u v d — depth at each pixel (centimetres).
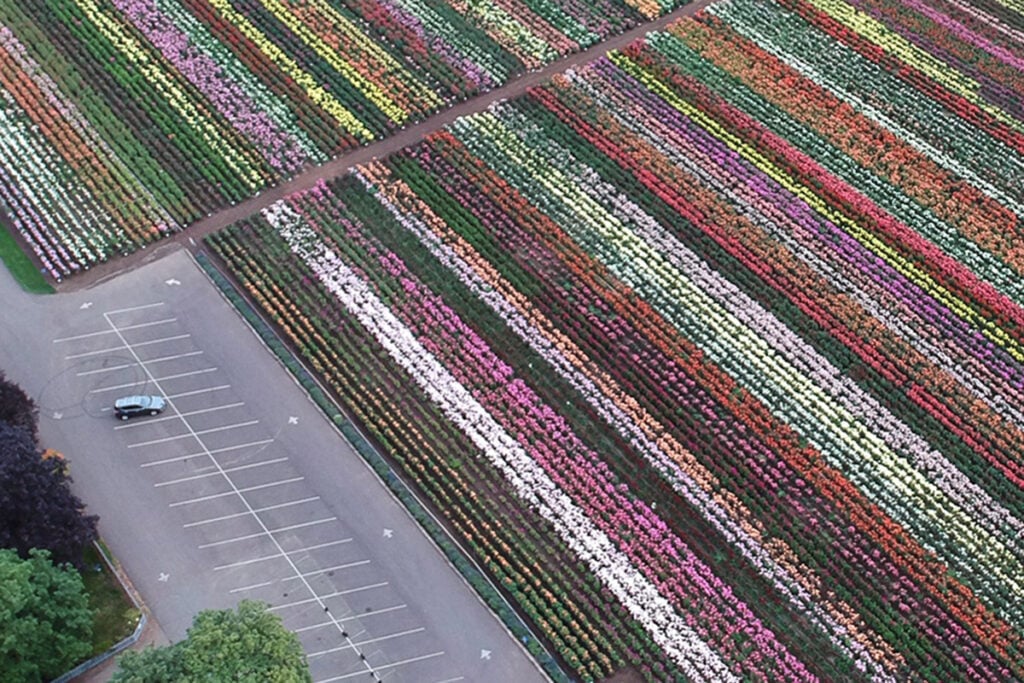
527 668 9569
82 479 10344
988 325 12025
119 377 11062
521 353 11506
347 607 9769
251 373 11206
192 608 9681
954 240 12744
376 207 12588
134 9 14388
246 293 11844
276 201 12594
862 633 9856
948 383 11512
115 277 11862
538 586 9950
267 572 9912
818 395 11362
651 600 9912
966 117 14012
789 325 11881
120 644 9406
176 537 10062
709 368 11462
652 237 12488
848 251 12525
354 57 14050
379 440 10788
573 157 13175
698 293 12044
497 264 12175
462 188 12825
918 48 14762
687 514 10481
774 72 14300
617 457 10812
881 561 10269
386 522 10300
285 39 14212
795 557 10231
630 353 11531
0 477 9069
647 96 13900
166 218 12325
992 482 10850
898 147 13588
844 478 10788
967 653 9769
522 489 10506
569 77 14038
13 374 11012
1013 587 10169
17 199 12394
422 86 13800
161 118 13250
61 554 9400
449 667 9519
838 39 14800
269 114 13400
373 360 11344
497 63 14150
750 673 9581
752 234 12594
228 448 10650
